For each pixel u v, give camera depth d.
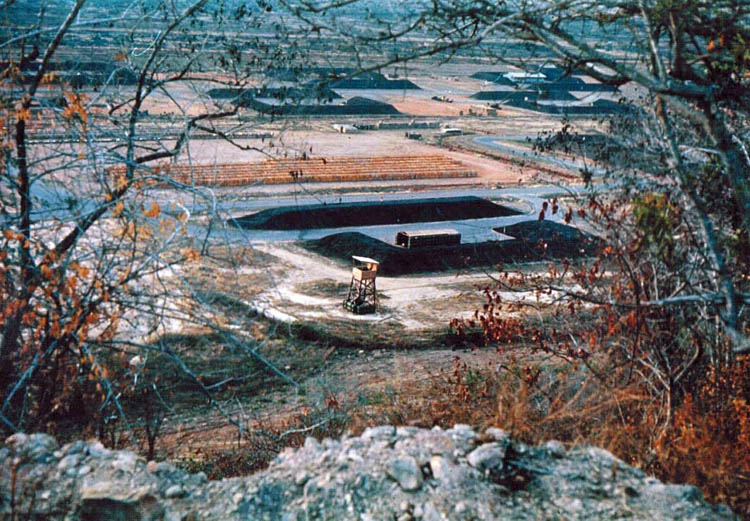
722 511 6.43
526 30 8.66
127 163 13.57
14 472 6.54
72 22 13.86
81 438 11.41
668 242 9.98
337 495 6.46
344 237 55.28
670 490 6.64
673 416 9.47
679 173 9.11
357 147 99.56
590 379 11.46
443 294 44.72
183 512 6.36
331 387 26.52
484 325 15.85
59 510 6.39
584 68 8.69
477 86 180.38
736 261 11.43
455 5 8.75
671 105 8.66
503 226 64.62
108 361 14.20
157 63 17.98
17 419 11.16
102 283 12.00
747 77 9.45
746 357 10.61
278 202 66.94
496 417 8.45
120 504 6.36
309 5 9.00
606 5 8.85
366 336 34.03
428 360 31.11
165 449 16.03
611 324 11.30
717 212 11.38
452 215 68.00
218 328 12.97
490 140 111.56
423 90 168.25
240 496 6.52
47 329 11.66
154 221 13.07
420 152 100.19
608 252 11.55
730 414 9.58
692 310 11.23
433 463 6.82
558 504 6.37
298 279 46.53
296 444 14.83
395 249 53.53
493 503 6.33
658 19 8.79
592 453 7.27
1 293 11.52
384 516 6.20
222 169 74.75
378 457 6.98
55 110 13.33
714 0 8.53
